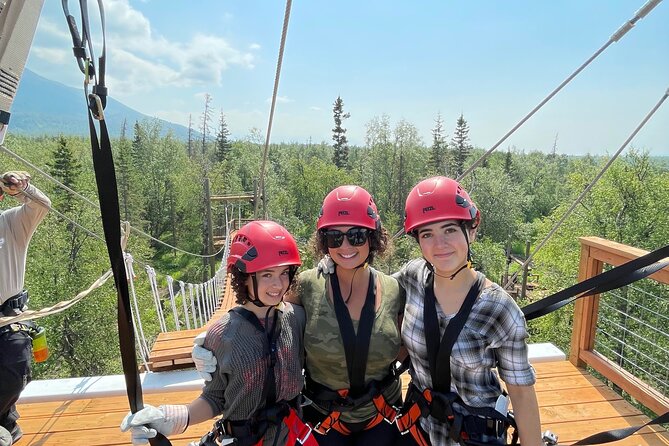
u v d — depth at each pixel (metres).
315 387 2.05
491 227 47.25
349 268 1.94
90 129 1.18
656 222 20.38
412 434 1.96
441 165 60.22
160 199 50.88
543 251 23.80
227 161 60.84
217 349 1.75
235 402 1.74
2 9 1.22
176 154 53.62
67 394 3.16
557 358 3.73
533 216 63.41
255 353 1.75
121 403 3.11
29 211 2.55
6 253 2.51
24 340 2.54
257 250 1.73
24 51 1.30
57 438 2.73
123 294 1.31
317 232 2.03
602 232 21.34
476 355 1.73
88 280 22.33
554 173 72.69
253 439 1.75
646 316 12.60
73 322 21.50
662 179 20.95
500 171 54.16
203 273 39.62
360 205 1.94
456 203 1.71
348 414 2.03
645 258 1.79
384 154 54.47
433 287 1.87
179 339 3.75
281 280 1.79
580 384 3.35
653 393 2.94
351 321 1.96
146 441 1.50
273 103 2.70
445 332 1.75
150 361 3.38
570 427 2.84
